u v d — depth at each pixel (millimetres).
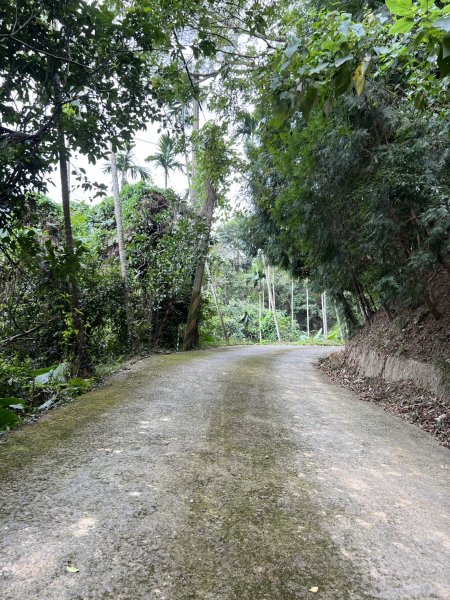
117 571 1938
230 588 1871
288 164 7574
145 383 6926
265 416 5133
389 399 6859
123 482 2945
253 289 36656
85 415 4770
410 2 1770
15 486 2816
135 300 13242
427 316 7523
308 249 8734
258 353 14273
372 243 6266
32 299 7883
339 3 5098
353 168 6449
